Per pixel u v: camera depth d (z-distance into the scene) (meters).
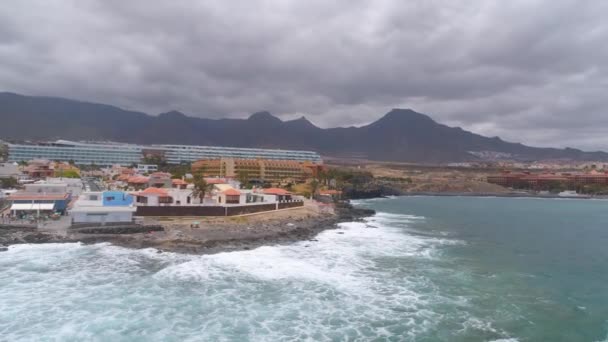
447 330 34.34
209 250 58.97
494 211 152.88
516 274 53.09
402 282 47.66
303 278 47.62
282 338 31.92
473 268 55.50
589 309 40.16
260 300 40.00
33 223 68.31
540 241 81.75
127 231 66.88
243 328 33.53
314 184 154.50
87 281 43.88
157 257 54.22
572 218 131.62
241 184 144.62
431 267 55.22
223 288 43.06
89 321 33.78
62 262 50.75
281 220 88.12
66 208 81.44
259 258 56.16
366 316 36.91
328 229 87.38
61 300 38.19
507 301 42.03
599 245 78.00
